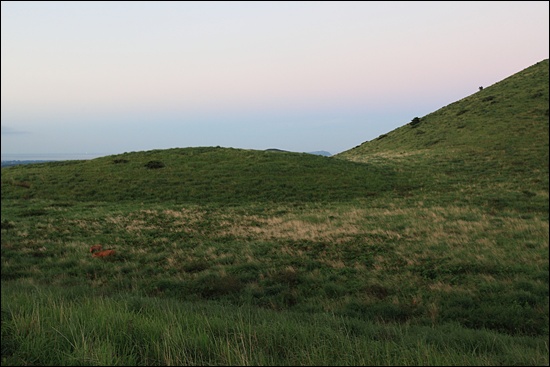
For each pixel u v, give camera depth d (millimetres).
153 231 21562
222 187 38125
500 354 5141
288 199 34281
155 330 4320
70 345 3871
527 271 12273
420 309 9492
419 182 38250
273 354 4113
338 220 23781
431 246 16047
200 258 15680
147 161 48500
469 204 27406
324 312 9156
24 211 27297
